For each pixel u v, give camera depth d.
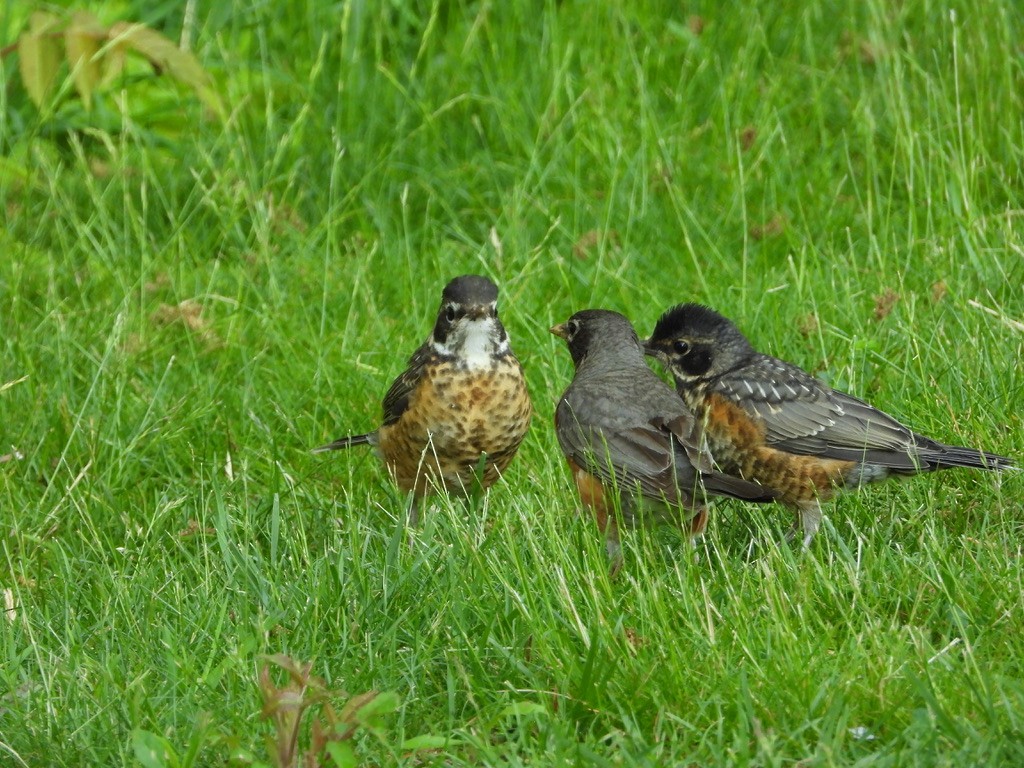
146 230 14.41
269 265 13.20
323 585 8.45
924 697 6.70
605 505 9.62
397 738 7.12
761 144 14.84
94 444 11.01
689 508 9.25
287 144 15.27
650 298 12.90
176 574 8.99
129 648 8.12
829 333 11.73
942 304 12.07
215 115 15.73
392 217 14.88
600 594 8.16
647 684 7.30
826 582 8.21
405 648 8.18
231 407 11.82
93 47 13.91
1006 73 14.60
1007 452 9.91
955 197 13.38
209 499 10.24
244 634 7.95
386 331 12.73
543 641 7.64
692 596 8.05
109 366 12.10
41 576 9.43
